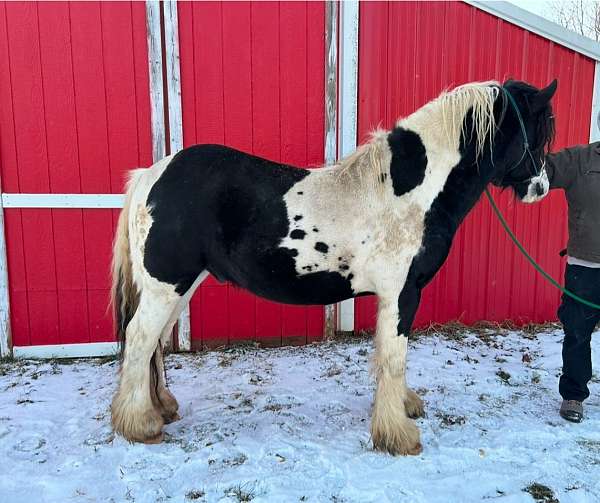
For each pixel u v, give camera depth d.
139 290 2.38
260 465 2.18
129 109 3.51
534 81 3.98
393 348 2.27
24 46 3.34
